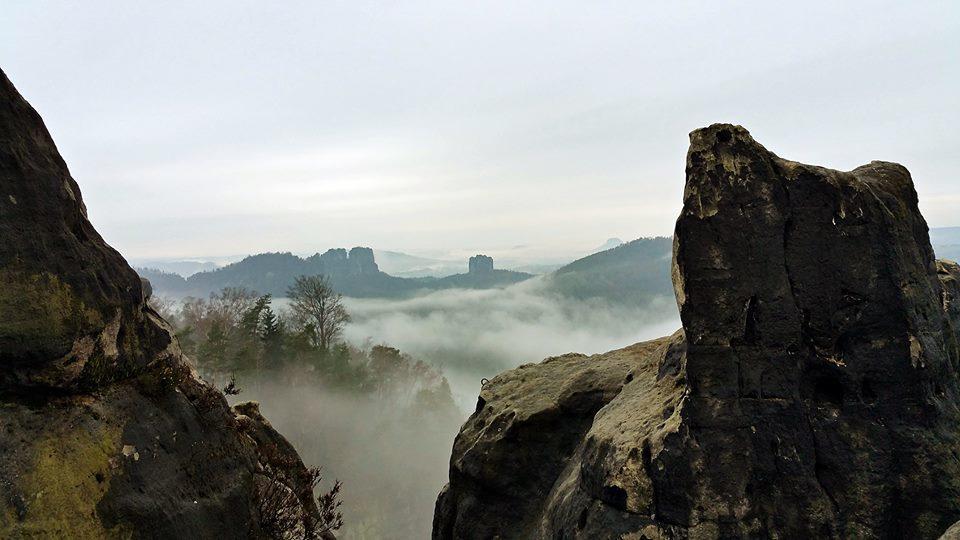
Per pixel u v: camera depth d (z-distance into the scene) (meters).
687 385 9.64
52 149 7.98
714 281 9.48
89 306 7.70
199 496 8.62
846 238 9.12
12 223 7.02
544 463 14.95
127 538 7.04
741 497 8.80
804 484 8.70
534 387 17.11
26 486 6.32
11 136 7.26
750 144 9.65
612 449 10.12
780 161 9.63
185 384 9.85
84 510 6.72
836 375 8.98
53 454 6.75
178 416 9.11
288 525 10.96
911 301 8.88
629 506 9.30
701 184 9.69
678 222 9.83
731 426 9.11
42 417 6.91
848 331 8.96
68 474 6.77
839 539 8.37
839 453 8.70
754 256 9.41
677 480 9.01
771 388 9.16
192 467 8.84
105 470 7.23
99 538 6.71
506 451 15.20
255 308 71.38
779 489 8.79
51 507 6.42
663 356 12.46
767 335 9.26
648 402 11.03
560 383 16.44
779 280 9.30
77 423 7.25
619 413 11.44
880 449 8.56
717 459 8.99
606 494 9.64
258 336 71.56
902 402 8.62
